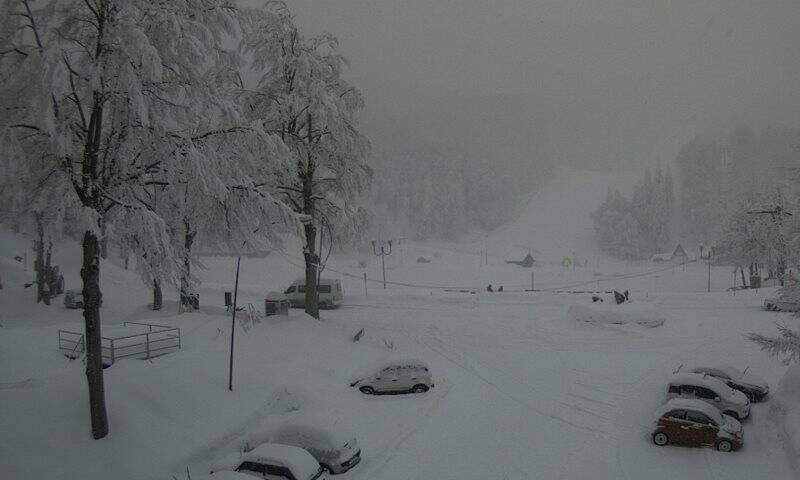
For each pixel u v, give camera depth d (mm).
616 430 18609
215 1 16047
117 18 13320
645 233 135125
